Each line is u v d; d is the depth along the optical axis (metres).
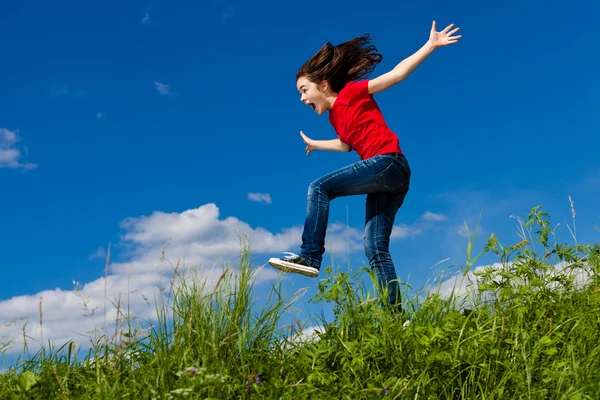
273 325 3.09
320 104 4.19
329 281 3.14
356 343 2.78
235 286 3.04
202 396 2.42
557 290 3.54
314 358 2.73
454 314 3.01
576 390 2.41
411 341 2.81
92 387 2.76
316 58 4.10
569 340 2.97
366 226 4.02
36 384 2.92
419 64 3.72
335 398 2.49
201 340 2.83
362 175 3.76
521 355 2.76
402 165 3.84
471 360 2.65
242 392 2.49
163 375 2.58
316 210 3.75
